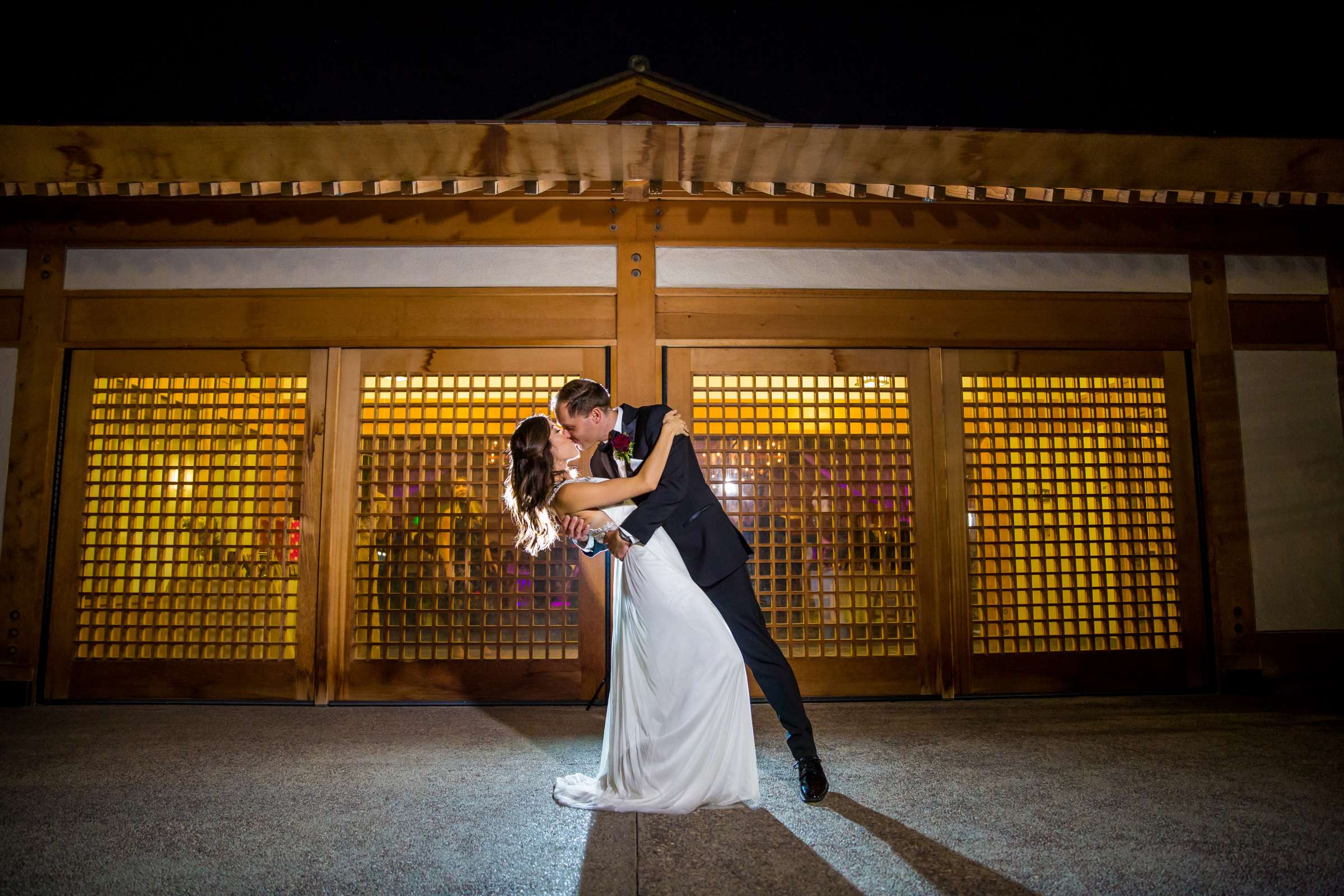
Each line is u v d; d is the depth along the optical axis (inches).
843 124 127.6
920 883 65.6
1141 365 155.8
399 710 137.3
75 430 148.0
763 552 150.7
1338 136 132.3
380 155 128.3
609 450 92.6
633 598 86.0
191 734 119.6
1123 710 134.8
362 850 73.3
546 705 141.5
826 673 145.9
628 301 150.3
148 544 149.2
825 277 153.4
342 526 146.1
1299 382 156.6
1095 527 152.9
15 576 142.9
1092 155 133.3
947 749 109.0
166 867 69.4
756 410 153.5
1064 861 69.9
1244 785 91.7
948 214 155.5
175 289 149.9
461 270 150.9
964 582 149.1
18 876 67.4
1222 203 141.4
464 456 150.0
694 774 82.4
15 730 121.7
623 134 127.3
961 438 152.4
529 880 66.6
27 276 149.7
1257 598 150.6
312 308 150.3
